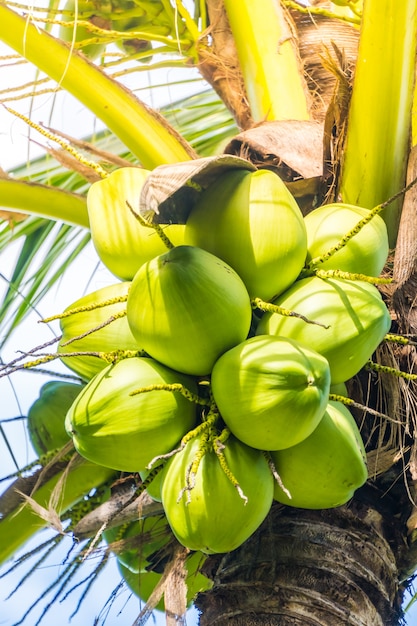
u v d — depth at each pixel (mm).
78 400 1690
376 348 1852
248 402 1588
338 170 2041
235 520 1618
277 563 1771
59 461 2045
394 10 1969
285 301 1723
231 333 1644
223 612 1762
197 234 1747
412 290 1872
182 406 1677
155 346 1652
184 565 1823
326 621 1719
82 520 1916
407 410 1854
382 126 1998
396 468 1887
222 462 1587
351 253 1769
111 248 1824
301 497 1708
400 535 1868
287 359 1590
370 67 1992
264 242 1701
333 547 1786
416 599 1944
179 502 1629
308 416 1581
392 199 1714
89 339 1800
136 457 1675
